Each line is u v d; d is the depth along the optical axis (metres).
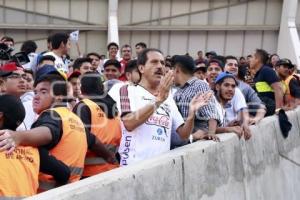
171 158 2.98
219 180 3.59
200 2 17.95
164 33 18.08
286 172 5.27
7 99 2.60
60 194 2.15
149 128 3.13
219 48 18.38
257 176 4.43
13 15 16.58
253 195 4.24
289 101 6.72
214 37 18.30
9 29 16.73
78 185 2.30
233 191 3.83
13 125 2.61
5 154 2.40
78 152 2.93
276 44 18.52
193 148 3.33
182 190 3.05
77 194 2.20
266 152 4.76
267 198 4.59
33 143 2.59
